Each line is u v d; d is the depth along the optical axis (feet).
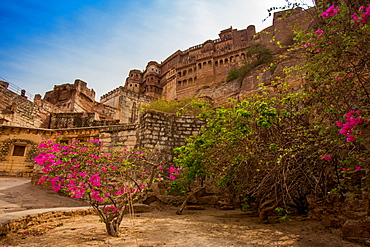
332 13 12.69
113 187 16.17
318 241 12.57
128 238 13.92
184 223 19.35
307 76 17.48
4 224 13.67
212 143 23.59
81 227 17.10
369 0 12.99
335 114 14.26
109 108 127.95
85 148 16.08
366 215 12.15
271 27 128.06
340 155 13.75
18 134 50.49
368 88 12.80
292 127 17.72
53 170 14.75
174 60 189.88
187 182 28.66
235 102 21.79
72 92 121.70
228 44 163.32
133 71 208.33
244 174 21.44
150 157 32.71
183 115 38.29
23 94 79.05
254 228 17.11
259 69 87.04
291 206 23.27
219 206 30.17
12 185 36.06
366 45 12.65
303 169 16.53
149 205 28.89
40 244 12.32
